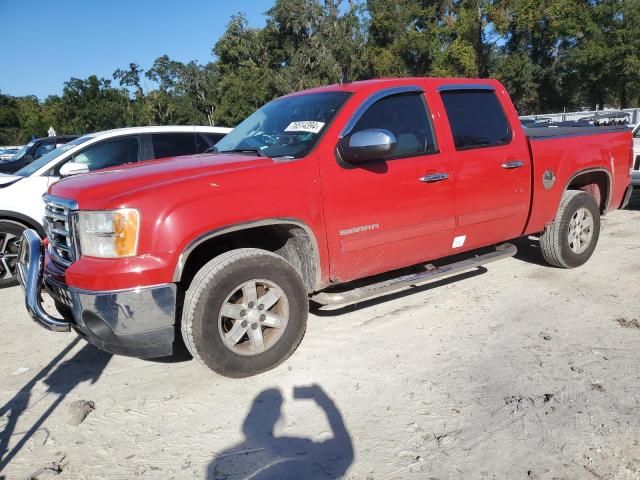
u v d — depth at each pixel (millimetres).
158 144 7281
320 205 3838
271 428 3156
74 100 63219
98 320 3307
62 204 3584
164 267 3270
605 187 6070
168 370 3988
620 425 2996
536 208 5215
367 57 46281
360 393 3471
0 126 86625
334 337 4320
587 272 5633
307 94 4695
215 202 3420
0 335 4891
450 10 43469
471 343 4102
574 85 44125
